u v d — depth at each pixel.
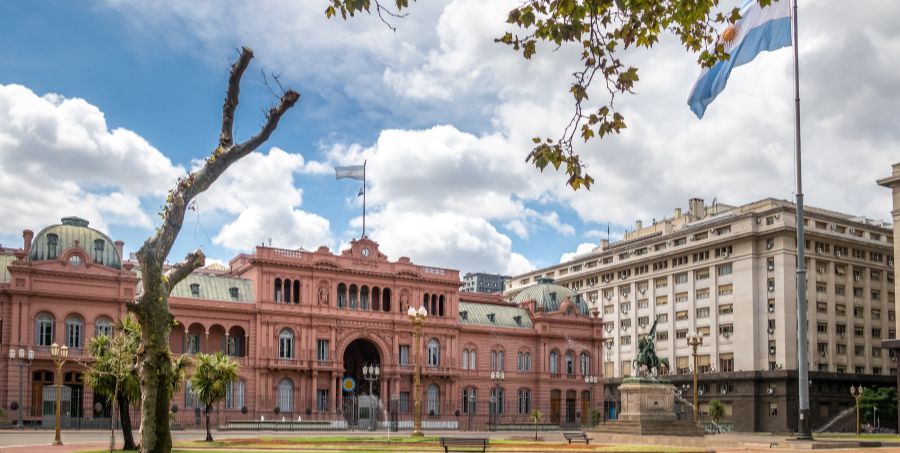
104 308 91.50
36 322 88.19
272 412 101.31
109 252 94.06
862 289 132.75
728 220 130.75
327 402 105.88
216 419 96.31
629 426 65.12
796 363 121.25
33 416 86.56
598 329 128.00
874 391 124.69
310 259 107.19
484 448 45.19
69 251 90.31
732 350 128.50
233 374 63.62
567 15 18.38
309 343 105.25
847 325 129.25
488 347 119.88
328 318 106.81
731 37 34.88
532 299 127.00
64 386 85.94
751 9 42.00
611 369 153.25
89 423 85.25
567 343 125.50
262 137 26.27
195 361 63.41
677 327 139.88
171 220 25.64
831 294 128.12
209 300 100.06
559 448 47.81
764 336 124.31
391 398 109.50
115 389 51.25
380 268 112.31
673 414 66.31
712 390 129.75
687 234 138.62
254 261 103.94
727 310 130.62
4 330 86.19
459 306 122.12
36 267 88.25
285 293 105.81
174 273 27.31
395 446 50.31
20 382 80.06
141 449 25.17
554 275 172.12
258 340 102.06
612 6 19.42
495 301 130.62
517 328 122.50
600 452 41.47
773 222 125.50
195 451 46.50
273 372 102.31
